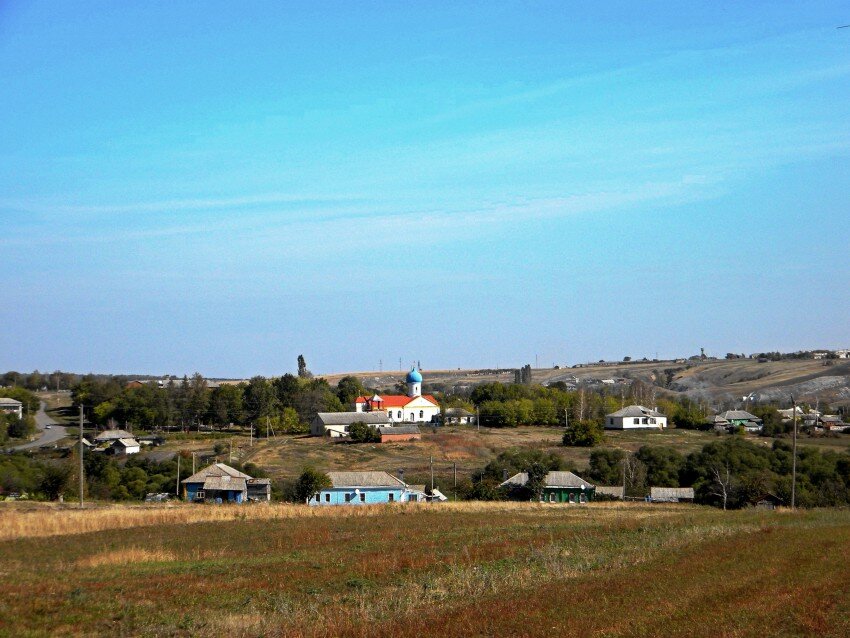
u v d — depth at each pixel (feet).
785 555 138.10
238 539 185.47
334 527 208.95
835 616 91.25
